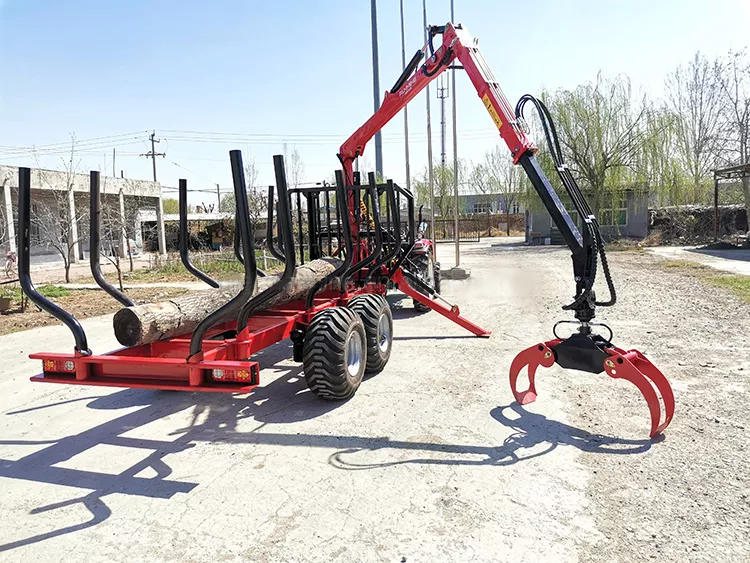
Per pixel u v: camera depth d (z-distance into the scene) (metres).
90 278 15.62
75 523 2.94
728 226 26.83
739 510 2.82
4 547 2.73
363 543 2.65
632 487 3.09
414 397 4.77
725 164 30.80
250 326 4.84
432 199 12.17
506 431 3.96
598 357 3.93
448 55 6.31
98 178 4.18
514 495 3.05
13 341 7.66
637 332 6.97
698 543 2.55
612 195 26.95
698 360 5.59
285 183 3.67
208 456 3.72
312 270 6.01
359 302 5.50
